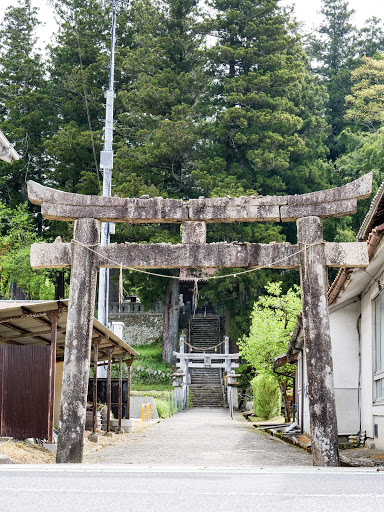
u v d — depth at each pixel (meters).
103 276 25.75
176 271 45.16
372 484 6.92
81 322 11.70
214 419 31.95
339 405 16.22
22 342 16.95
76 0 53.75
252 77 46.62
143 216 12.09
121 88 51.88
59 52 54.66
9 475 7.71
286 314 29.45
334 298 15.12
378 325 14.07
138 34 51.12
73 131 47.44
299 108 50.34
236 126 47.78
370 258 12.20
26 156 52.09
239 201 12.07
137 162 44.44
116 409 25.47
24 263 40.22
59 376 18.64
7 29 56.03
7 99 52.22
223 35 49.19
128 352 21.45
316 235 11.73
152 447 15.80
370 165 44.41
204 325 52.53
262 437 19.69
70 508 5.25
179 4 48.84
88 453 14.19
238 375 38.78
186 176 46.19
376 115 58.12
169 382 43.91
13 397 12.91
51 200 12.05
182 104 45.97
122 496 5.89
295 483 7.01
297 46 51.59
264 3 48.25
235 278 42.66
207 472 8.46
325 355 11.34
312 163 48.66
